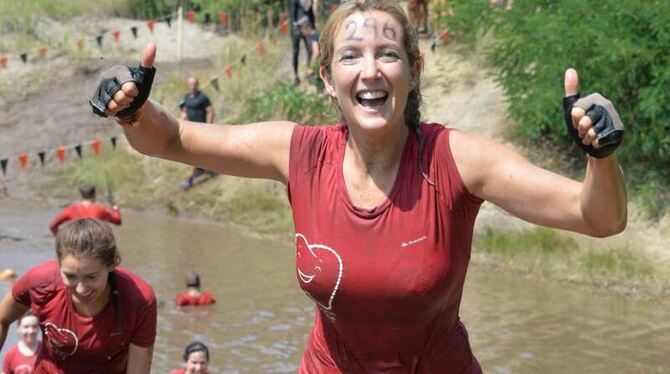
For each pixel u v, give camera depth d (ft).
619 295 37.68
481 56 54.39
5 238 47.60
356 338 11.51
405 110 11.12
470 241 11.27
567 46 42.09
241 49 65.92
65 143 62.03
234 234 50.39
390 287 10.91
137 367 16.61
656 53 40.86
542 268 40.78
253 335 33.50
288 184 11.45
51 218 52.60
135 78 10.61
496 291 38.47
